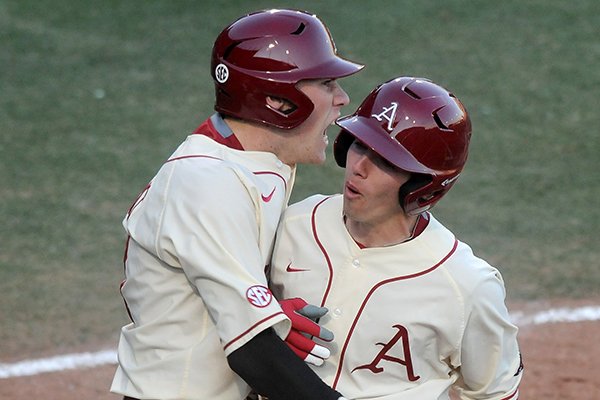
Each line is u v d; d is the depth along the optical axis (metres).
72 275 30.30
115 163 37.91
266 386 12.49
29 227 33.19
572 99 43.41
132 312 14.09
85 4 52.38
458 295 13.18
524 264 31.27
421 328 13.22
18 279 29.95
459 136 12.98
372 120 12.98
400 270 13.38
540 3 52.62
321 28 13.80
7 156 38.25
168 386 13.41
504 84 44.72
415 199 12.98
